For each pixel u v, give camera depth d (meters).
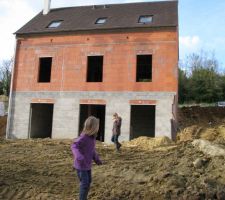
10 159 12.17
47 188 8.42
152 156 12.38
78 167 6.22
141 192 7.88
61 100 21.98
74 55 22.19
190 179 8.34
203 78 43.62
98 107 25.52
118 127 14.88
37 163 11.57
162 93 20.25
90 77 24.39
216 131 22.33
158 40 20.73
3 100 42.59
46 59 23.83
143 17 22.88
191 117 30.45
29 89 22.78
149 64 24.52
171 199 7.38
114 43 21.47
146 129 24.73
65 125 21.64
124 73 21.05
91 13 25.11
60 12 26.39
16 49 23.44
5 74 52.22
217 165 8.99
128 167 10.25
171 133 19.67
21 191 8.21
